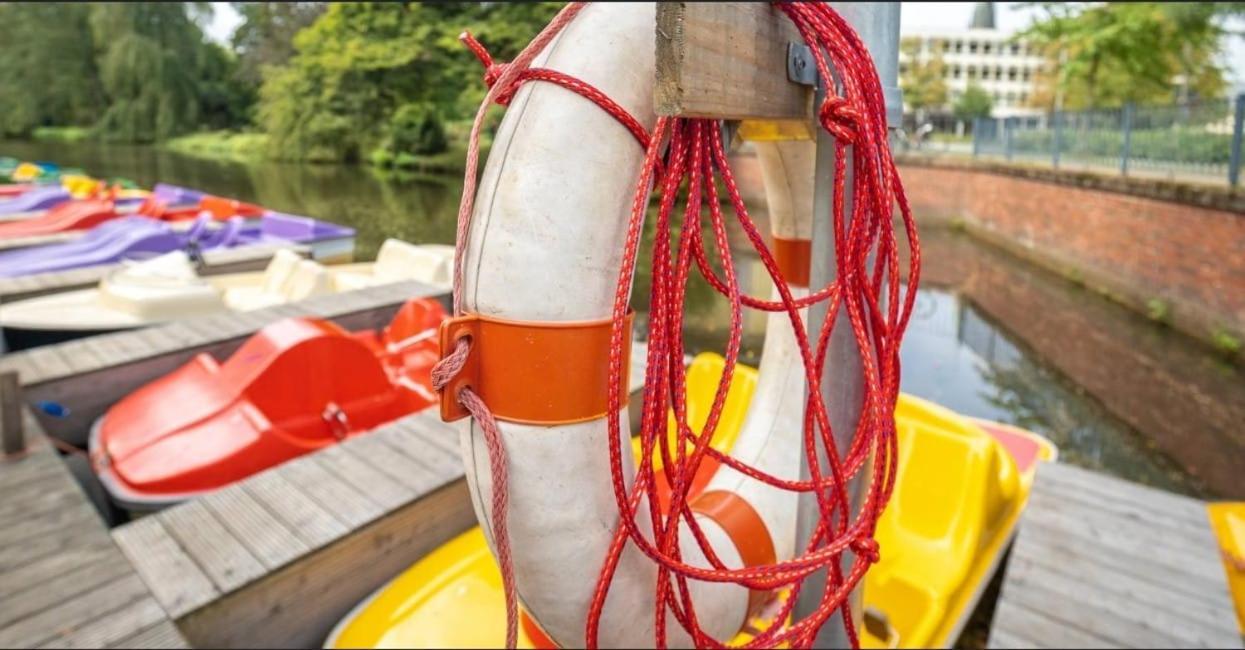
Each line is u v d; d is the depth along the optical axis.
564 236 0.93
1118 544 2.63
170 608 2.19
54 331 5.38
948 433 3.00
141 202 12.20
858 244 1.06
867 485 1.33
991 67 61.06
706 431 1.03
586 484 1.01
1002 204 13.46
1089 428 6.04
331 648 2.36
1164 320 7.82
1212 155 8.24
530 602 1.09
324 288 6.50
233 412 3.55
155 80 34.25
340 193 19.73
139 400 3.84
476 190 0.99
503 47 16.92
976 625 2.98
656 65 0.75
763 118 0.96
